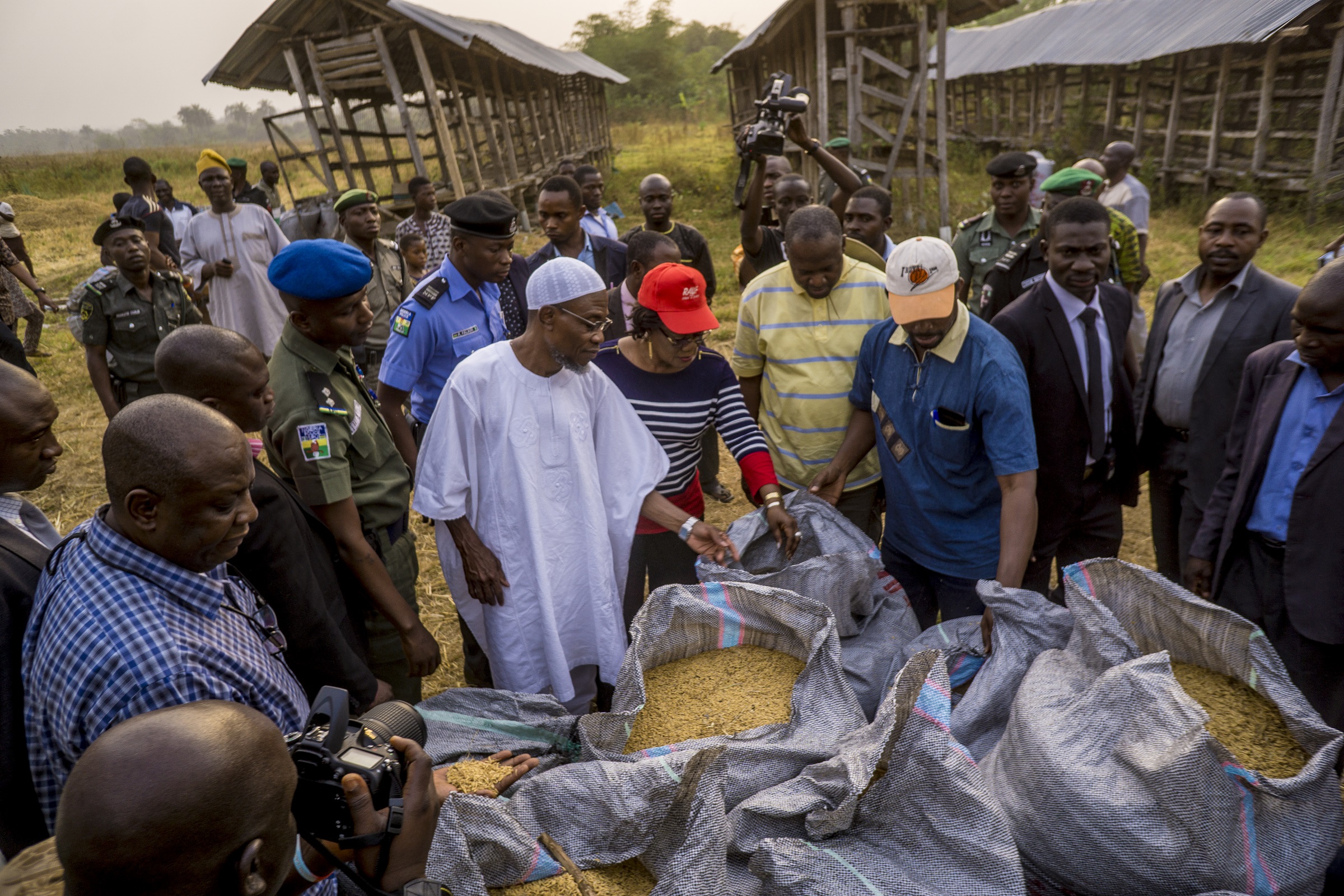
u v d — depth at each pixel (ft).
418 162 46.88
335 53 46.19
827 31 46.50
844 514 11.41
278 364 8.16
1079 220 9.95
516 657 9.08
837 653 7.76
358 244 19.94
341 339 8.27
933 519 9.81
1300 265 32.58
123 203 30.35
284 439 7.98
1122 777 6.29
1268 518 8.81
